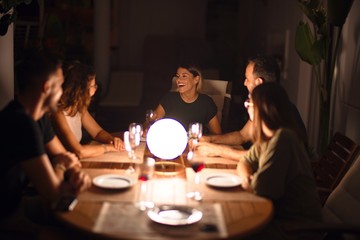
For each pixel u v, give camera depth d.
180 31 10.17
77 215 2.03
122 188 2.33
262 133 2.54
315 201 2.47
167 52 9.47
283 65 6.79
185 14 10.14
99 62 8.36
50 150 2.75
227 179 2.56
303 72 5.74
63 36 5.83
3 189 2.22
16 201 2.32
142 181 2.52
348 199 2.70
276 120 2.48
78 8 8.80
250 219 2.04
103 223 1.96
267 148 2.45
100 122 7.87
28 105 2.32
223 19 10.27
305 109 5.79
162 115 4.19
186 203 2.22
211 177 2.59
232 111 8.06
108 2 8.30
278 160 2.36
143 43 10.13
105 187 2.32
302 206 2.45
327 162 3.25
